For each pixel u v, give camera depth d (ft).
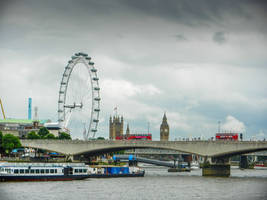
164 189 615.98
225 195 559.79
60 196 531.09
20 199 506.07
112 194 556.51
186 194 566.36
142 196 544.62
